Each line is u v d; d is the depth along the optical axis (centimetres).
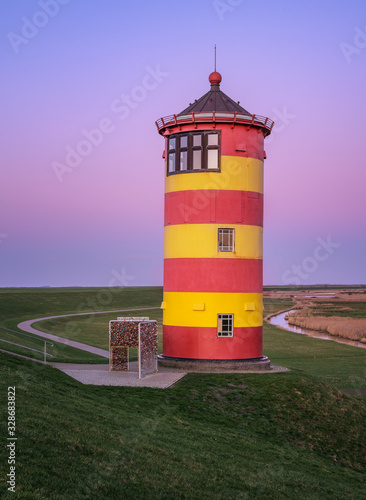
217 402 2528
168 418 2141
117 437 1647
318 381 2933
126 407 2175
